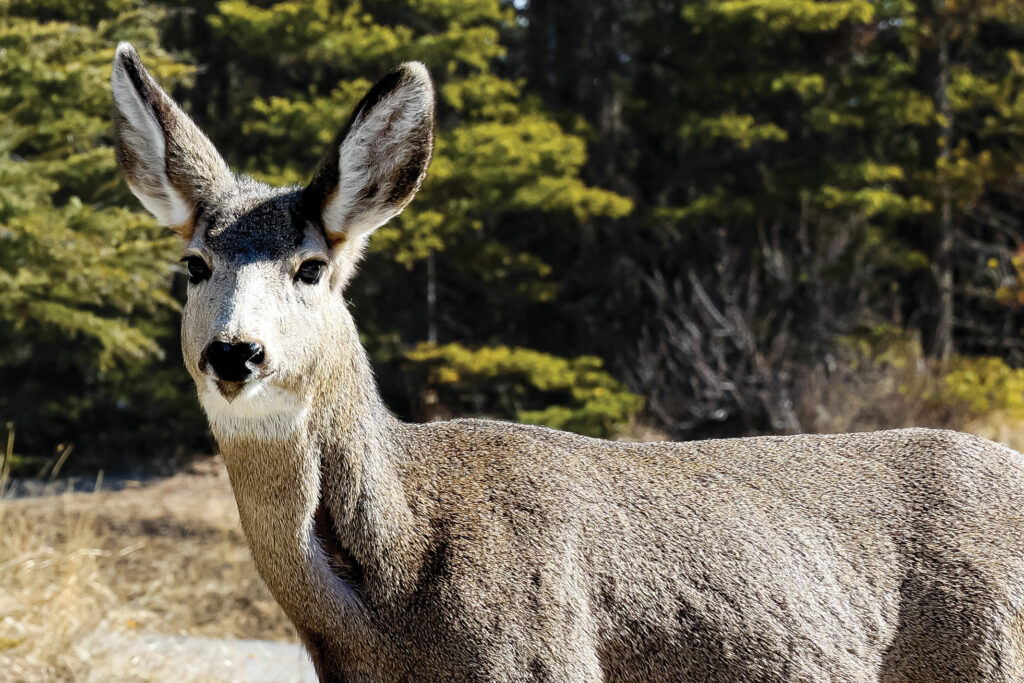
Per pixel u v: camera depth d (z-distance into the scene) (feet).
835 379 66.44
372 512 16.62
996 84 96.53
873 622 17.28
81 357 70.23
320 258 16.38
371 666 16.62
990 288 96.99
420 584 16.60
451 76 81.56
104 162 48.21
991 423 65.36
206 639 35.53
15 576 34.22
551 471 17.70
